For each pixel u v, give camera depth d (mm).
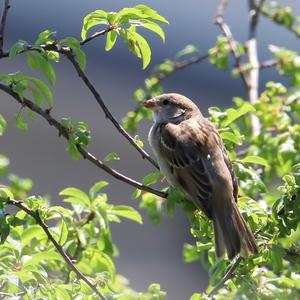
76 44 9125
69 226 10195
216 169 9859
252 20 13945
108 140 20625
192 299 9008
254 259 9016
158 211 11352
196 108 11352
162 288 18031
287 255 9289
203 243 9633
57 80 21672
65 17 23312
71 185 19828
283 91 12188
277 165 11297
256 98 13188
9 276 8344
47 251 9055
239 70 13375
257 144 11555
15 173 19625
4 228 8297
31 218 9758
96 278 9102
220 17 13695
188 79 22125
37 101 9406
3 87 9141
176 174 10148
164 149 10430
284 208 8805
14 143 20312
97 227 10523
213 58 13359
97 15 9250
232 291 9016
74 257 10203
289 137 11344
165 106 11328
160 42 23375
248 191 10094
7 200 8750
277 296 9039
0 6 22500
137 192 9781
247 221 9383
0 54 9195
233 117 10328
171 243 18875
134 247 18719
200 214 9750
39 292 8547
